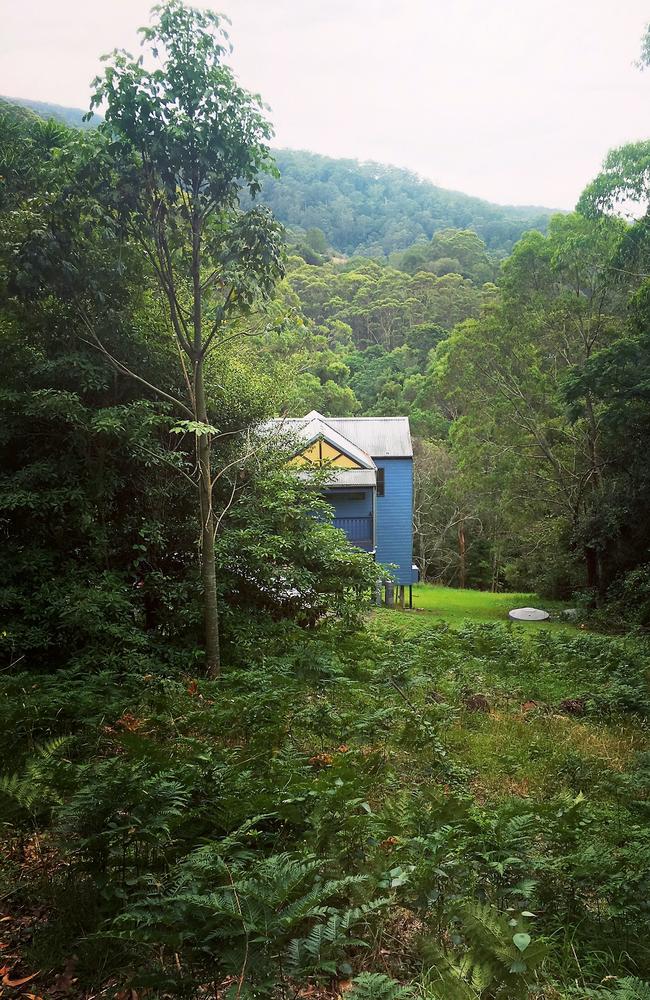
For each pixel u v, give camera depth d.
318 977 2.90
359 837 3.94
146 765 4.62
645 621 18.77
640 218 21.27
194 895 2.96
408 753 6.54
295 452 14.35
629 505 21.27
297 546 12.27
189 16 8.09
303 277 80.00
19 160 10.52
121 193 8.54
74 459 9.98
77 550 10.27
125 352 10.48
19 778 4.80
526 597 30.88
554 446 29.08
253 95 8.45
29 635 8.82
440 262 88.06
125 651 9.17
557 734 7.73
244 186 9.15
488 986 2.80
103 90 8.26
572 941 3.40
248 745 5.89
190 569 11.10
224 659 10.09
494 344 27.41
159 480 11.08
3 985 3.06
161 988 2.91
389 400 51.31
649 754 6.83
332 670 8.79
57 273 8.84
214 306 9.99
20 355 10.05
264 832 4.21
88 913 3.45
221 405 12.31
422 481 41.81
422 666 10.10
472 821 4.26
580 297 26.16
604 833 4.80
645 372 18.92
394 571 24.33
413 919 3.59
